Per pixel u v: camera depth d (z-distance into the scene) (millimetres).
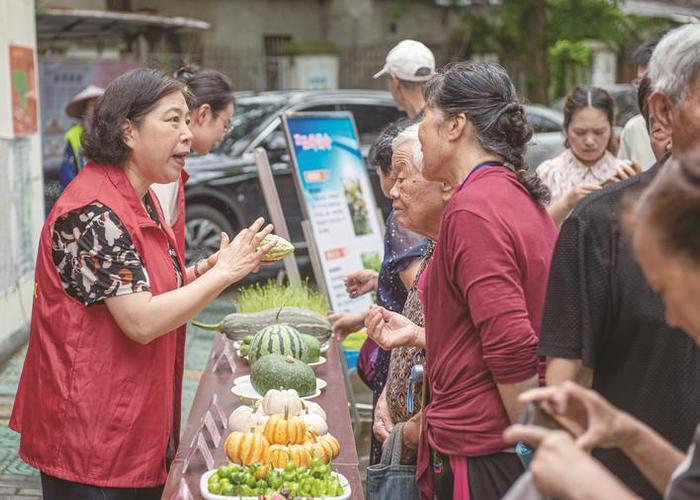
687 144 2498
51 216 3516
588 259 2559
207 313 10367
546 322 2617
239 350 4660
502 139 3074
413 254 4426
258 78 21641
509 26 22656
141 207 3627
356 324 5207
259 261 3736
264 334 4387
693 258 1760
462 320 2990
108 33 15836
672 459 1945
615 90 16078
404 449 3652
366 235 7000
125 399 3543
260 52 22734
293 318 4914
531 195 3066
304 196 6598
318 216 6652
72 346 3504
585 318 2555
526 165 3111
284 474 3066
